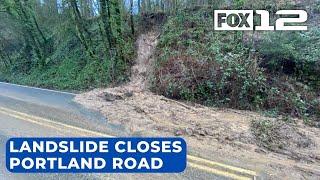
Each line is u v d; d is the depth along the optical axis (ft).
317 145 20.80
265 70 33.40
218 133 21.98
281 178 15.75
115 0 50.14
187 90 34.04
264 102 30.48
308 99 30.07
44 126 23.86
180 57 39.58
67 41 69.00
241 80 32.12
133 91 36.78
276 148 19.75
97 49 58.29
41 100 35.12
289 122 26.23
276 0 44.98
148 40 52.75
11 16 71.82
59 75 60.64
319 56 32.14
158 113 27.27
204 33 44.29
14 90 46.47
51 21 75.97
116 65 49.75
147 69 45.32
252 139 20.95
